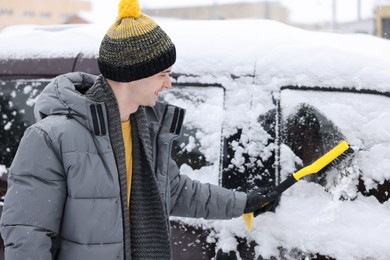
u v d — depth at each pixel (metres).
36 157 1.77
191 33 2.64
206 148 2.45
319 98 2.29
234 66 2.44
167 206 2.05
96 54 2.76
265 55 2.41
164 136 2.06
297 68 2.33
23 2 42.34
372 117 2.21
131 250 1.98
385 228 2.11
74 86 1.96
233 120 2.40
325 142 2.26
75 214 1.79
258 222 2.27
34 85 2.91
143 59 1.84
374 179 2.17
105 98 1.91
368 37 2.80
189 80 2.51
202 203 2.18
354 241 2.10
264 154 2.33
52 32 3.04
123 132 2.00
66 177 1.81
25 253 1.72
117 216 1.85
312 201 2.24
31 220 1.74
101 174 1.82
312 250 2.15
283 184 2.16
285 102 2.33
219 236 2.34
